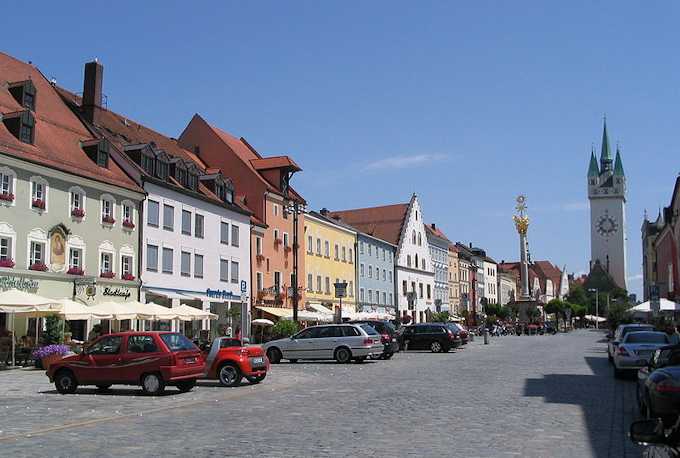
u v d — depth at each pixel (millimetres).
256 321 53156
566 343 60250
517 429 13109
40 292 34969
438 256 112875
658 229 113688
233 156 61375
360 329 34500
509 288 165875
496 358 38000
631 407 16531
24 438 12148
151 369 19859
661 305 45688
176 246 46719
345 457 10367
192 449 11047
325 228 72688
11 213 33531
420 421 14133
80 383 20266
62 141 39969
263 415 15219
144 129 54062
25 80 41250
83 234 38344
